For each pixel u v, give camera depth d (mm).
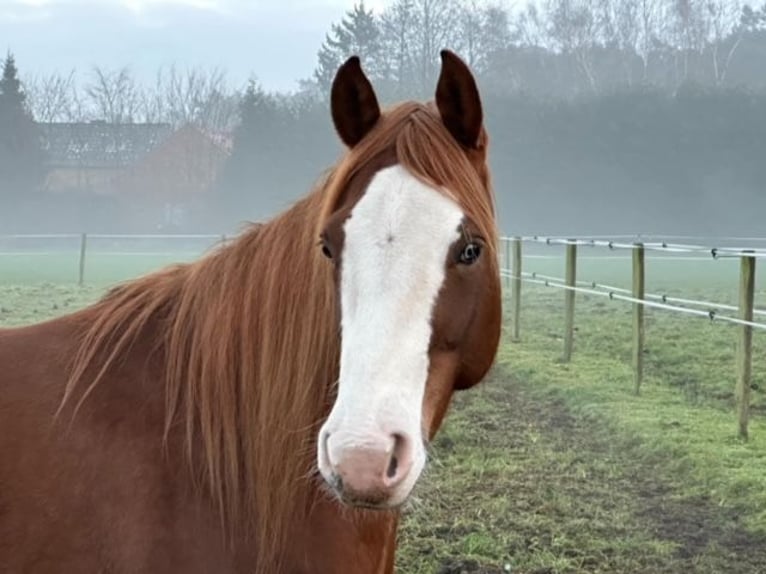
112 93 43406
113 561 2086
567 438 6410
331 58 36344
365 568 2223
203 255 2408
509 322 12477
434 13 30891
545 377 8359
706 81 39344
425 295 1892
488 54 35688
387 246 1896
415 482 1771
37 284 16547
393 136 2053
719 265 21703
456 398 7684
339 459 1710
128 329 2297
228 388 2188
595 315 12812
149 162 39656
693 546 4422
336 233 1942
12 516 2078
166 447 2154
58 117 43625
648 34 41250
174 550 2113
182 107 43625
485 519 4805
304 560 2158
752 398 7324
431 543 4492
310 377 2135
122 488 2113
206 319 2232
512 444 6270
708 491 5098
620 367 8859
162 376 2234
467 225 1946
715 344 9797
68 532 2080
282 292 2189
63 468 2111
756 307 12711
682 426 6348
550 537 4566
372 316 1856
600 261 21656
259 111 33594
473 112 2123
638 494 5176
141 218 39562
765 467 5340
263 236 2283
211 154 39719
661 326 11219
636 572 4168
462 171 2023
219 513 2146
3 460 2115
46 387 2219
